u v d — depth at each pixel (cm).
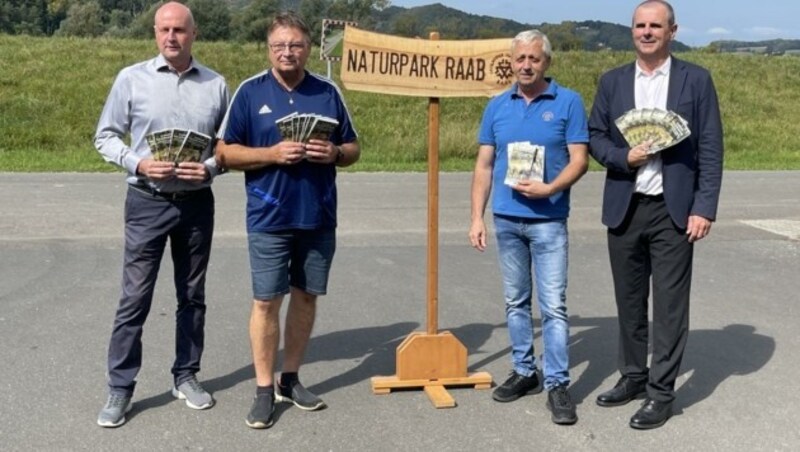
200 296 447
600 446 403
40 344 531
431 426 423
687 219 424
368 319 612
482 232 459
